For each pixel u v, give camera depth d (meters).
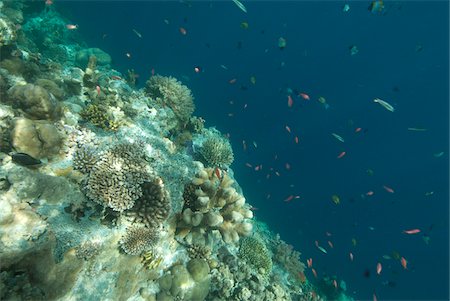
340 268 26.69
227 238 6.34
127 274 5.55
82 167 5.45
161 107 10.14
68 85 7.77
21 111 5.49
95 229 5.00
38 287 4.24
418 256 44.47
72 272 4.63
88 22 28.38
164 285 6.12
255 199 25.23
